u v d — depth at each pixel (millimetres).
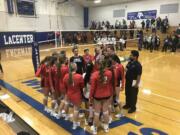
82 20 24938
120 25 19859
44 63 4250
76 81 3459
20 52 14305
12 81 6879
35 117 3869
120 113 4324
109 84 3379
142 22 18531
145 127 3803
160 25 17359
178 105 4883
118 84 4148
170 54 13828
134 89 4273
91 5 23672
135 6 19984
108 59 3555
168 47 15336
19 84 6523
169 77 7605
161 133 3592
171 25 17812
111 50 4609
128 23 20938
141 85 6523
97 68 3508
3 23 17266
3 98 4574
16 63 10219
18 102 4969
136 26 20156
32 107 4676
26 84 6520
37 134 3193
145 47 16234
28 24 19328
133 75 4188
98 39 15320
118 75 4070
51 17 21328
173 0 17219
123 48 15820
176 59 11758
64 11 22594
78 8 24031
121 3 21031
